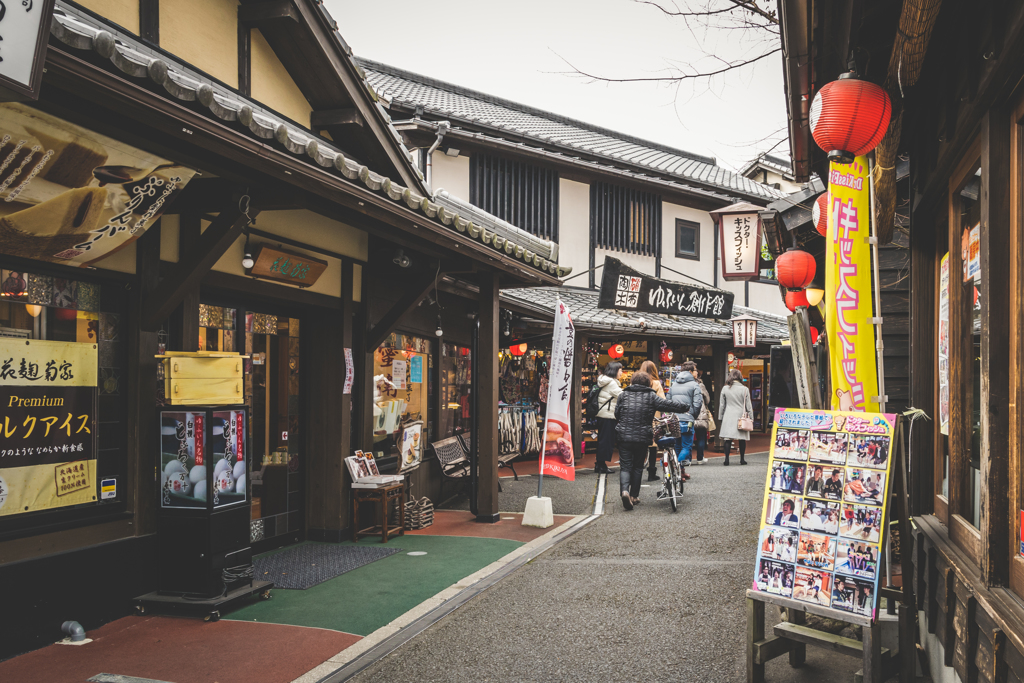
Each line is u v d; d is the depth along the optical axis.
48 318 4.69
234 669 4.34
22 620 4.46
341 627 5.10
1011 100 2.79
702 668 4.36
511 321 13.37
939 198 4.39
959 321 3.83
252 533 7.11
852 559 3.84
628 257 18.09
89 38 2.95
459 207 9.36
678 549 7.31
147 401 5.31
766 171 25.38
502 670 4.36
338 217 5.84
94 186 4.00
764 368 22.58
